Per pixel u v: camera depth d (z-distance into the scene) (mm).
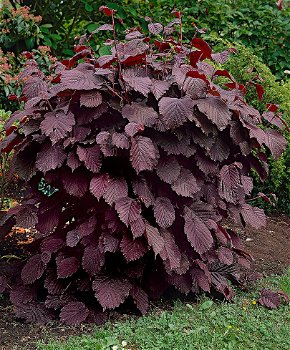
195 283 4234
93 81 3871
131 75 3992
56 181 4074
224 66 6828
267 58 8711
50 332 3818
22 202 4449
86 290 4043
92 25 8586
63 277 3955
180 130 3885
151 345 3584
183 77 3920
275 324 4066
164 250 3887
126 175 3941
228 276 4605
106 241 3852
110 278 3951
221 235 4266
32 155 4020
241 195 4422
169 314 3988
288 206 6867
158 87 3848
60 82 4066
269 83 6660
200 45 4164
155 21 8695
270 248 5734
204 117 3904
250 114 4051
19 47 8219
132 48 4145
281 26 8664
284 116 6555
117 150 3793
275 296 4414
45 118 3779
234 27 8617
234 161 4430
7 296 4371
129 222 3709
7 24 8031
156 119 3818
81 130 3875
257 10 8852
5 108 7516
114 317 4016
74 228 4176
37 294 4289
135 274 3994
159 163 3912
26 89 4203
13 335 3789
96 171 3760
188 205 4113
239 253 4672
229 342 3734
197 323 3902
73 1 9070
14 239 5398
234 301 4363
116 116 3986
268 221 6605
